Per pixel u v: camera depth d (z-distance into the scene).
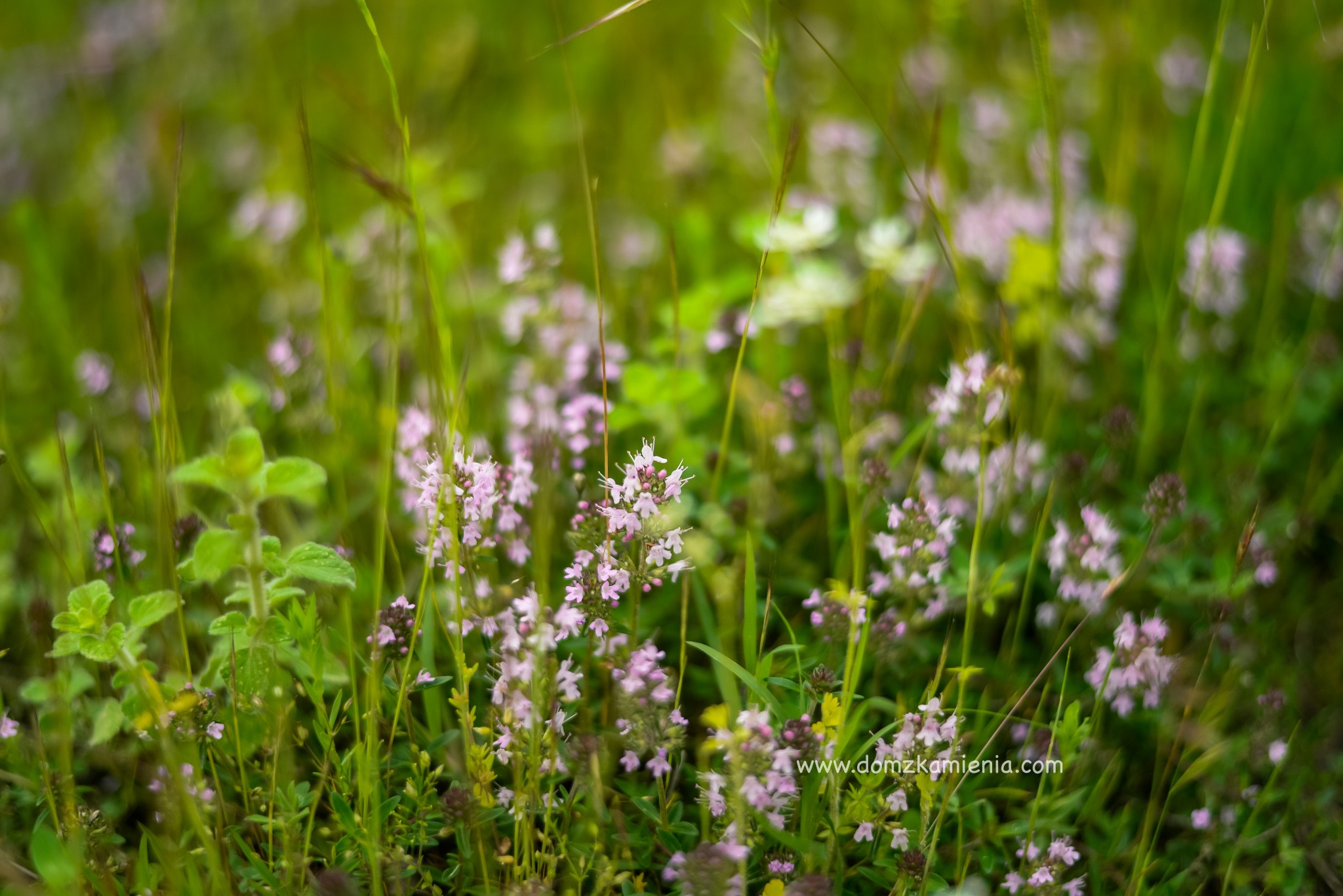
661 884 0.75
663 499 0.74
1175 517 0.80
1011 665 0.79
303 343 0.85
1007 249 0.88
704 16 1.16
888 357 0.87
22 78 1.17
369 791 0.74
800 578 0.81
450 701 0.75
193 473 0.72
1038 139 0.92
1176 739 0.75
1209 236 0.84
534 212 0.96
